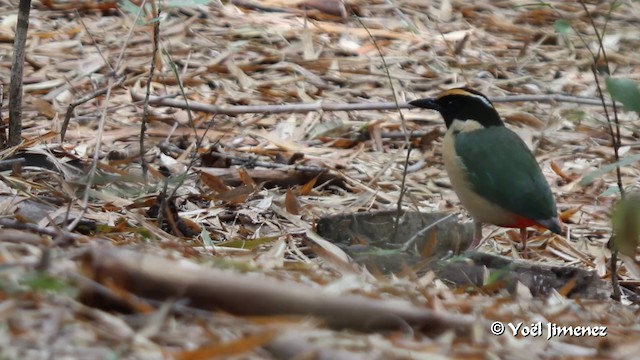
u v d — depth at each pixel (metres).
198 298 7.23
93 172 10.50
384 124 15.02
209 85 15.63
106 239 9.88
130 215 11.13
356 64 16.64
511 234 12.55
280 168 13.25
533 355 7.63
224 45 16.62
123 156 12.97
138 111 14.61
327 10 18.14
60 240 8.59
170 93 15.27
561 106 16.12
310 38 17.00
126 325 6.95
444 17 18.59
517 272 10.19
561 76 17.12
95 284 7.12
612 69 17.47
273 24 17.47
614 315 9.40
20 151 12.33
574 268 10.21
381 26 17.94
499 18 18.73
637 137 15.55
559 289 10.14
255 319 7.25
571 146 15.13
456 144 11.83
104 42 16.36
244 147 14.17
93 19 17.11
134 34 16.61
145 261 7.21
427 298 8.36
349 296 7.66
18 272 7.43
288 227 11.70
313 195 12.97
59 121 14.07
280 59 16.55
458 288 9.66
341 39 17.36
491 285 9.74
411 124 15.30
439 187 13.66
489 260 10.33
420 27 18.09
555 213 11.47
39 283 6.97
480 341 7.70
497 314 8.52
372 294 8.36
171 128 14.27
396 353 7.07
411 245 10.76
